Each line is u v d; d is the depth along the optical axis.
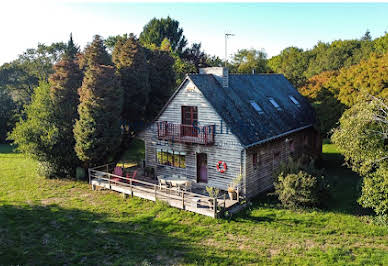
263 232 13.61
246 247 12.42
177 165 20.39
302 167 16.64
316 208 15.85
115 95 21.50
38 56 53.88
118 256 12.03
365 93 15.51
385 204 13.63
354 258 11.49
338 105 21.75
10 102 46.62
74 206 17.33
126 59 26.12
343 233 13.44
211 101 18.03
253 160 18.00
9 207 17.27
